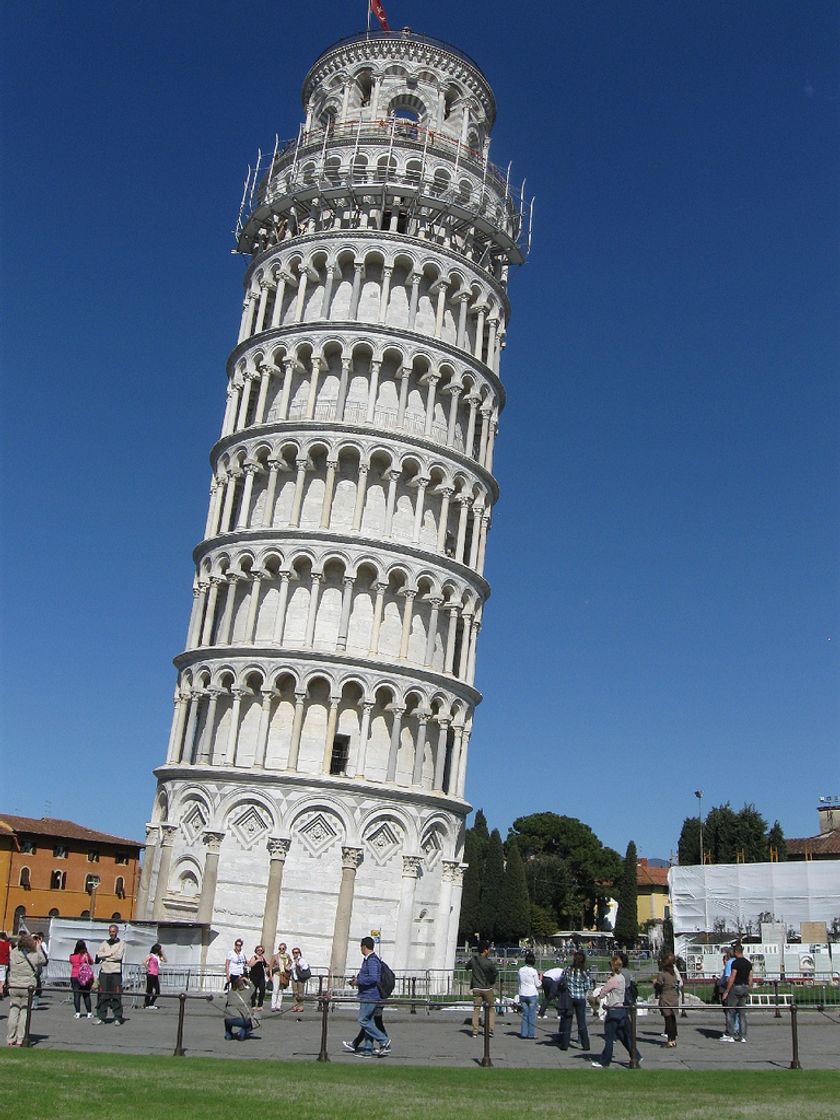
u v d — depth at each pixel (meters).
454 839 61.31
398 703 59.84
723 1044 33.59
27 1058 25.42
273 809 56.81
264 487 65.31
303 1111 19.42
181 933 51.72
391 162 70.75
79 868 123.44
